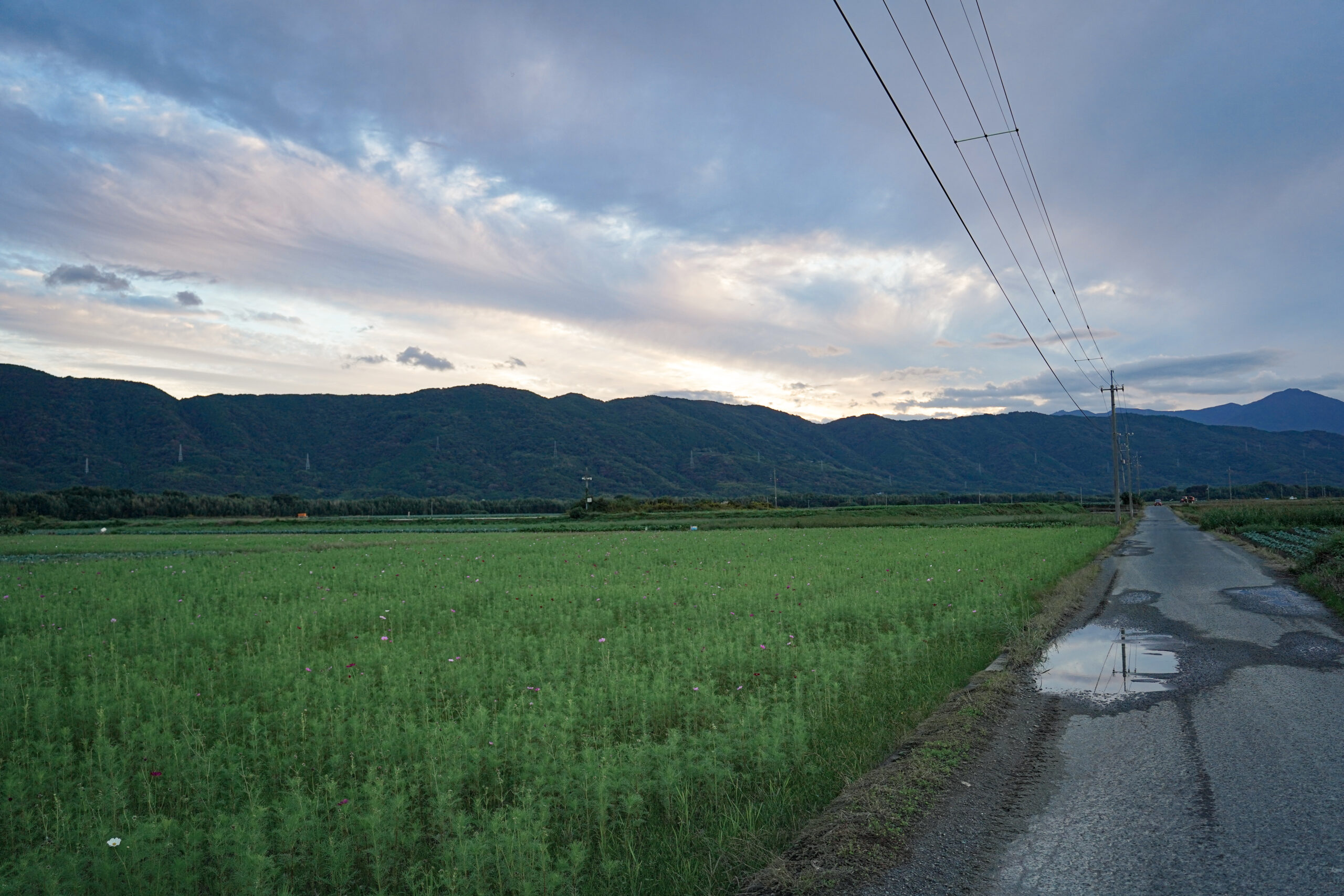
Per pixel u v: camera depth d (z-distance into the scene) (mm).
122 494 112062
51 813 5230
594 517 81625
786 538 37344
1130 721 7188
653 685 7551
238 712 7098
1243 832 4723
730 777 5621
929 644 10508
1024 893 4027
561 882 4160
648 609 13930
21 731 6934
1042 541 30859
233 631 11820
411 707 7402
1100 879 4172
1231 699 7887
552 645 10156
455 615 13680
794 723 6500
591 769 5246
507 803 5445
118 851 4355
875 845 4512
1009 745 6457
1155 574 21328
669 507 97375
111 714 7172
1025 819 4977
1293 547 29125
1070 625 12906
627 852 4652
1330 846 4512
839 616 12633
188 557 28922
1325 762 5949
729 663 9117
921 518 65625
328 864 4531
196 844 4469
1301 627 12234
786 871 4211
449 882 3988
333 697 7590
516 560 25141
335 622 13031
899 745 6410
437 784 5145
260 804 5277
